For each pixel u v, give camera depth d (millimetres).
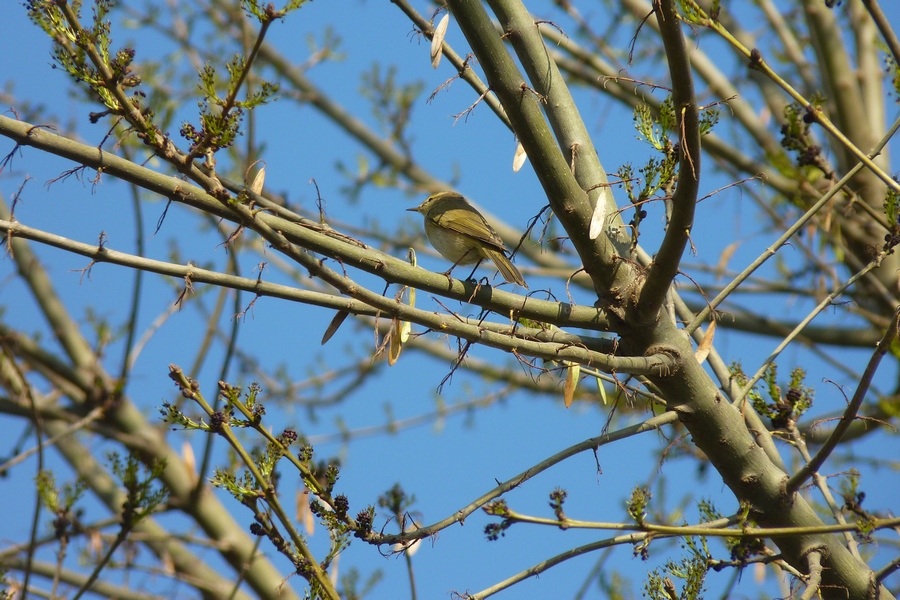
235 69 6246
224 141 6199
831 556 7766
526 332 7688
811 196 12680
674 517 12266
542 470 7250
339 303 7016
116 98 6074
